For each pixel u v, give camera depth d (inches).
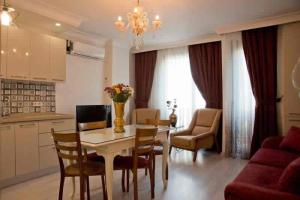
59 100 175.9
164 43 224.7
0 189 117.3
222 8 139.1
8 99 143.3
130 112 245.8
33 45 143.1
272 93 163.2
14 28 133.0
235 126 178.2
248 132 174.7
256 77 168.2
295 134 120.1
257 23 163.2
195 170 147.3
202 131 192.2
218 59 199.5
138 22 104.0
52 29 164.1
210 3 131.6
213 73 201.9
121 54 225.0
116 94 111.4
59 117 147.9
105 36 202.1
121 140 95.8
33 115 150.5
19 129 126.2
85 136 101.5
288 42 153.0
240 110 177.8
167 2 130.0
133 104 250.4
